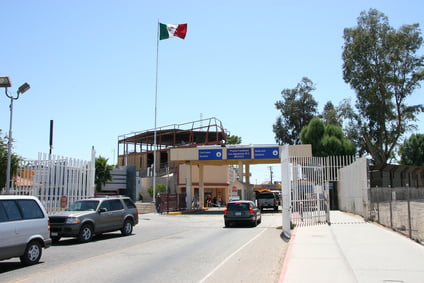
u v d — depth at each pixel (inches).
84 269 385.1
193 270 378.3
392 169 1535.4
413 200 802.8
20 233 398.0
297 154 1456.7
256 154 1494.8
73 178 823.1
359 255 414.3
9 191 733.3
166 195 1496.1
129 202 738.8
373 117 1904.5
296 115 2529.5
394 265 358.3
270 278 343.0
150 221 1104.8
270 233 724.0
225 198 2159.2
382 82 1884.8
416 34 1883.6
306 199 781.9
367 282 299.6
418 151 2696.9
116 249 529.7
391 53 1895.9
